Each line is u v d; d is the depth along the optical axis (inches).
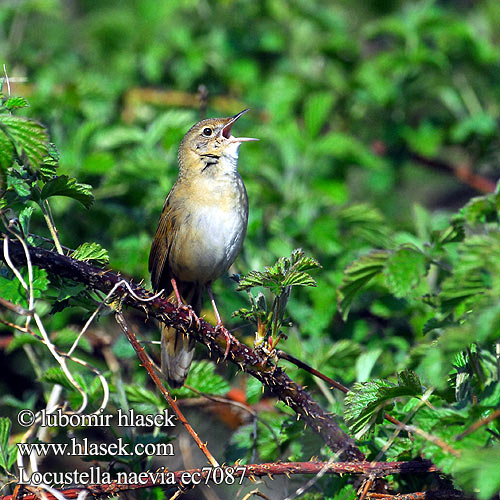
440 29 485.7
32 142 214.1
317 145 442.0
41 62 504.4
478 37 485.7
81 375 323.0
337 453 241.0
